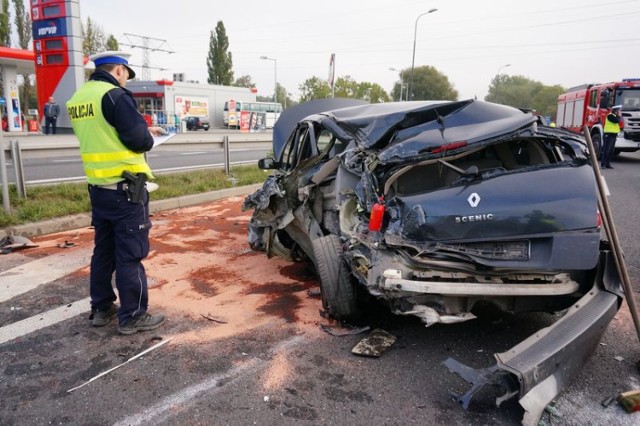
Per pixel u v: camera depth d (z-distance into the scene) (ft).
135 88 138.82
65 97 62.13
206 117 148.25
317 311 13.53
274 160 19.53
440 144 11.23
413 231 10.48
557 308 11.44
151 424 8.73
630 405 8.98
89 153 11.44
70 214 23.12
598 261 11.08
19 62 75.10
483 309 13.56
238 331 12.34
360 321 12.81
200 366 10.68
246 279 16.10
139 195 11.70
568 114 68.18
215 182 32.01
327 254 12.13
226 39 228.84
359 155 12.38
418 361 10.89
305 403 9.34
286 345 11.60
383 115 12.85
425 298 10.44
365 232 11.21
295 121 21.18
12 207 22.52
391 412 9.07
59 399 9.48
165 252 19.07
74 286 15.40
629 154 64.13
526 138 12.00
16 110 77.51
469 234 10.30
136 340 11.90
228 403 9.34
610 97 52.06
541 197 10.36
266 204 15.38
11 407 9.21
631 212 25.67
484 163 12.70
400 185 11.90
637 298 14.25
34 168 39.37
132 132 11.21
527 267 10.23
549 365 8.51
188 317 13.17
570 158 12.07
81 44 61.57
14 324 12.75
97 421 8.81
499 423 8.76
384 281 10.25
